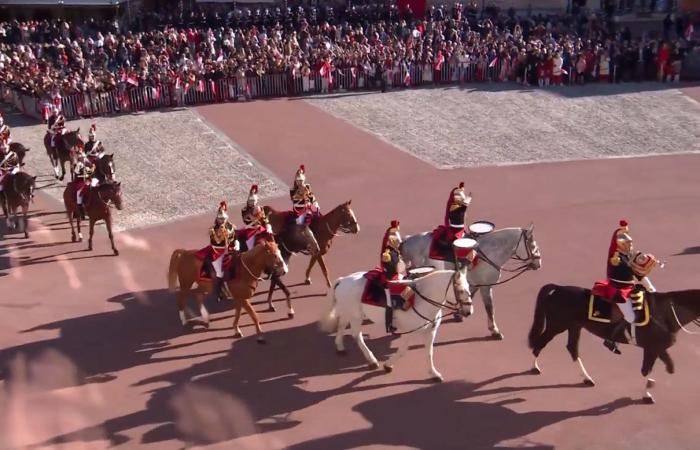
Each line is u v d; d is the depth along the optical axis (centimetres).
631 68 4391
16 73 4112
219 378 1644
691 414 1470
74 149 2620
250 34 4716
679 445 1376
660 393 1548
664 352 1495
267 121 3766
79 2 5125
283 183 2959
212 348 1781
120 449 1397
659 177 2992
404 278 1648
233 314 1967
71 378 1647
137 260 2303
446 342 1792
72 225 2445
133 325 1897
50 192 2972
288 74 4256
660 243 2353
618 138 3484
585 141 3450
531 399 1537
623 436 1405
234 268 1781
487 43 4522
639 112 3831
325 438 1421
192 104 4109
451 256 1825
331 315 1703
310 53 4409
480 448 1380
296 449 1390
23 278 2173
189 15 5112
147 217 2655
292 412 1509
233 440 1420
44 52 4562
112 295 2069
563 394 1553
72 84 3838
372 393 1576
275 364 1703
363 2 5478
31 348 1777
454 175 3039
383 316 1622
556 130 3594
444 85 4416
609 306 1503
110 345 1792
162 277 2184
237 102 4147
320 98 4197
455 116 3809
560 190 2859
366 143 3434
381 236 2456
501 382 1606
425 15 5356
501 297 2017
